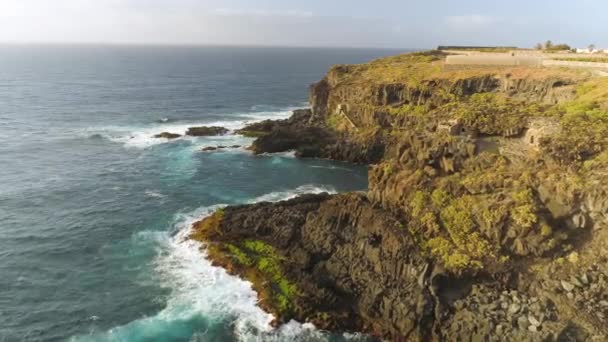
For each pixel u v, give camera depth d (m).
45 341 34.59
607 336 28.98
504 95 66.50
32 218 54.78
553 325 30.17
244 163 78.62
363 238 40.50
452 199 39.69
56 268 44.06
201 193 63.66
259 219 49.28
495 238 35.69
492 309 32.44
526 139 42.81
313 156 83.06
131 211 56.94
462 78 74.06
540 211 35.59
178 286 40.81
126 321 36.66
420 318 33.69
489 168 41.12
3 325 36.09
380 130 79.56
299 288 39.06
